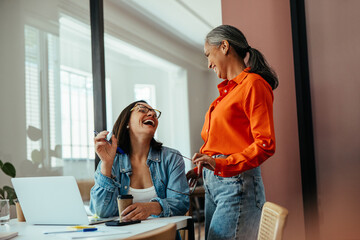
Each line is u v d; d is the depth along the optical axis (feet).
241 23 7.98
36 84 10.73
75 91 10.21
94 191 5.18
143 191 5.38
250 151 4.72
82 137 10.06
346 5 6.92
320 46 7.11
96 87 9.74
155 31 20.06
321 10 7.13
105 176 5.14
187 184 5.39
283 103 7.44
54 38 10.58
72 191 4.31
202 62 24.47
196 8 16.17
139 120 5.45
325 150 6.97
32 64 10.81
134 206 4.61
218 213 5.05
